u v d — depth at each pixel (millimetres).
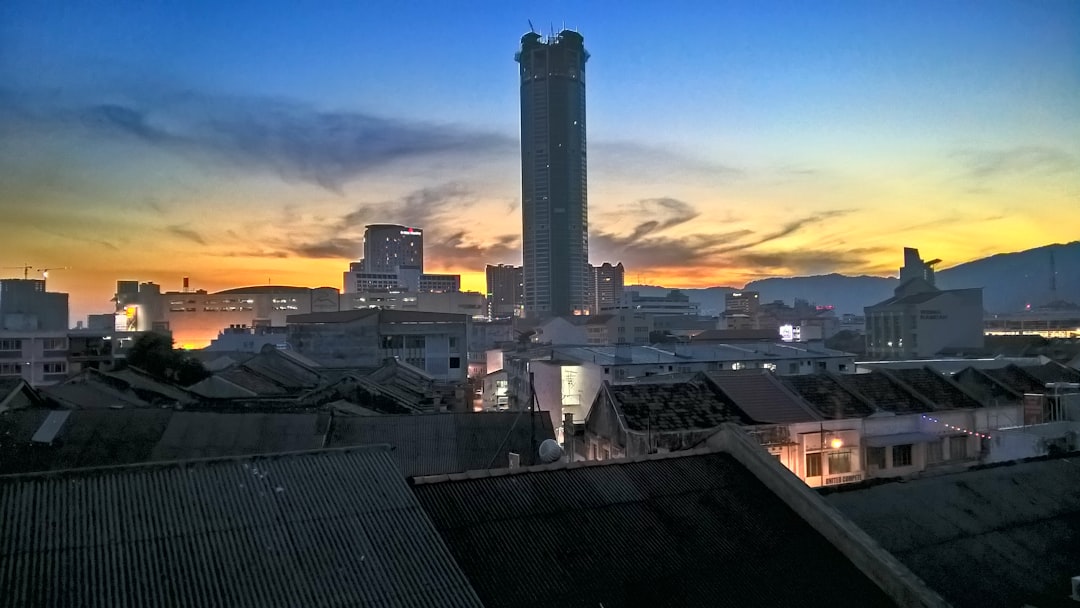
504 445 37938
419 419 38625
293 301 174250
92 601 12445
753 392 39125
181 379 64062
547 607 15961
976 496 25703
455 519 18156
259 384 56344
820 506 20734
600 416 38375
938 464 38344
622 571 17594
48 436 31984
